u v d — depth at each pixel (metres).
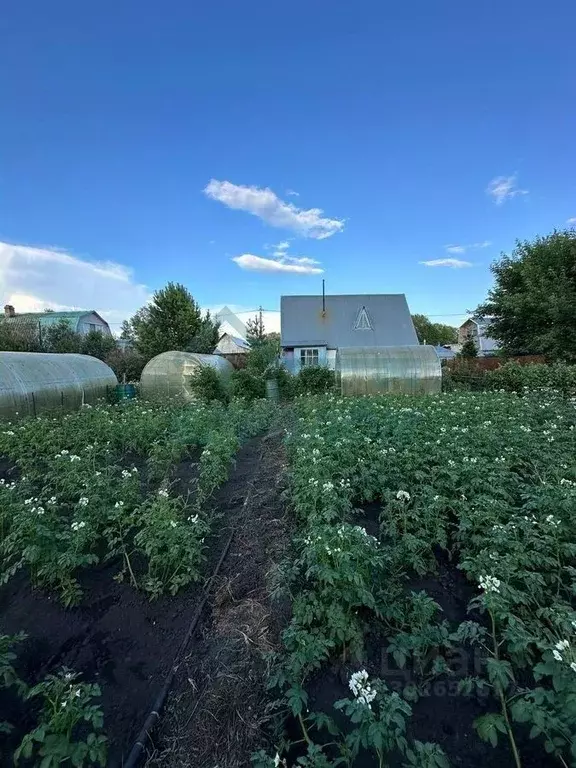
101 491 5.23
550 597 3.50
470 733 2.69
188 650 3.51
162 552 4.56
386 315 33.03
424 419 9.55
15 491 5.74
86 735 2.78
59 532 4.62
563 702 2.28
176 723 2.85
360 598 3.39
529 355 23.41
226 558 4.92
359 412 11.29
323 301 32.72
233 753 2.54
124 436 9.98
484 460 6.01
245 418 13.33
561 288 20.94
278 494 6.62
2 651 3.09
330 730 2.40
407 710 2.29
